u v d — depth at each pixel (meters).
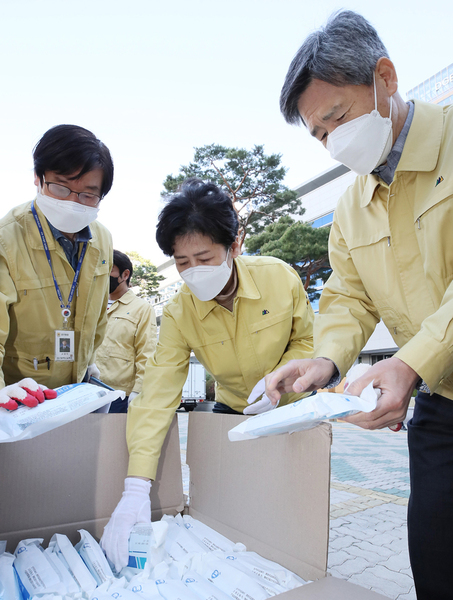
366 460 5.42
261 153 15.48
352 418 0.81
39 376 1.56
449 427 1.02
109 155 1.35
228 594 0.93
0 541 1.08
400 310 1.14
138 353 3.03
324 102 1.02
